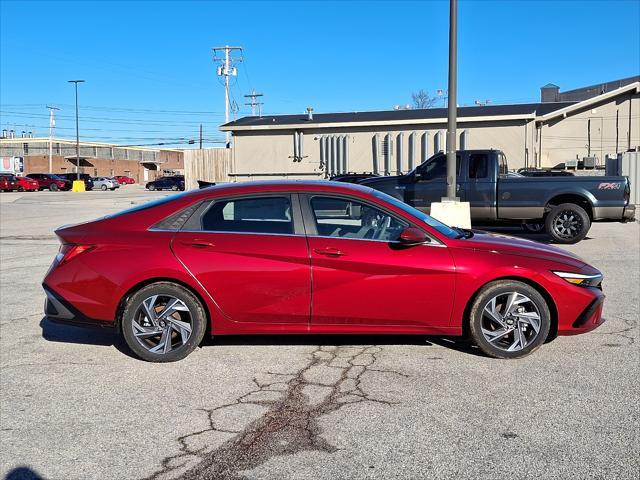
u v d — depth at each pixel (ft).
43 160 262.06
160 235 17.61
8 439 12.98
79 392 15.60
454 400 14.69
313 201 17.81
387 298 17.22
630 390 15.17
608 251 38.09
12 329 21.77
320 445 12.48
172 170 333.42
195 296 17.51
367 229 17.67
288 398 14.99
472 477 11.10
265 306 17.35
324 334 18.31
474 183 41.91
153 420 13.85
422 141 98.58
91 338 20.53
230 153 110.52
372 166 102.32
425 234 17.49
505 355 17.47
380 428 13.21
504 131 95.96
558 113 98.02
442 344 19.16
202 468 11.63
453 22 38.99
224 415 14.06
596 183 40.47
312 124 103.55
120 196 137.69
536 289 17.40
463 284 17.16
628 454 11.87
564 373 16.43
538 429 13.03
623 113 99.66
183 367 17.35
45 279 17.94
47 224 66.59
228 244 17.37
